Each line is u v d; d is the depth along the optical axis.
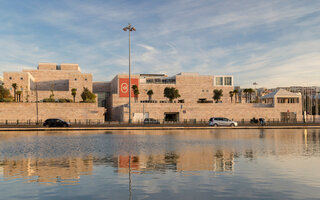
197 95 103.19
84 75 92.25
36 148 17.44
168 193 7.57
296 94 81.75
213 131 37.25
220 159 13.14
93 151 15.98
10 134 30.72
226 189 7.98
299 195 7.42
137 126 45.34
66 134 30.77
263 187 8.21
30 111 65.69
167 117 82.00
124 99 93.81
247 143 20.61
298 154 14.77
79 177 9.49
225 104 79.44
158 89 98.88
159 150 16.44
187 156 14.08
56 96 89.19
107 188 8.08
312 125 50.09
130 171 10.48
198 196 7.30
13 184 8.57
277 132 35.19
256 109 80.19
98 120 66.94
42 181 8.95
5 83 84.88
